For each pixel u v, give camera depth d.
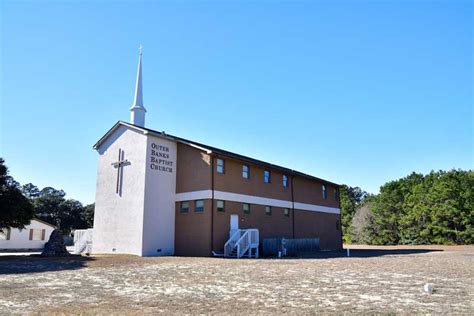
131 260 20.27
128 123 28.12
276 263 19.03
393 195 58.12
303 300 8.86
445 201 51.22
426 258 22.77
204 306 8.16
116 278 12.96
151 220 25.83
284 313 7.47
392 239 56.44
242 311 7.65
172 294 9.70
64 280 12.45
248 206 29.14
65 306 8.15
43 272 14.69
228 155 27.12
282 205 32.88
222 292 10.01
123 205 26.98
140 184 26.20
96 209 28.80
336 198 42.50
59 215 64.50
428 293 9.80
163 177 27.14
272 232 31.20
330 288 10.68
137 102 30.88
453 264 18.42
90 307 8.02
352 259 22.08
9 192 23.53
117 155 28.34
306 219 36.06
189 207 26.80
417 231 53.72
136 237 25.61
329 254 27.89
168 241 26.67
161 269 15.92
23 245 41.06
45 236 43.00
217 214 26.22
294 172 34.41
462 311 7.63
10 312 7.50
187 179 27.41
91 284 11.55
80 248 30.95
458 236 49.75
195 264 18.34
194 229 26.17
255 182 30.22
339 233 41.81
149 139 26.67
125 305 8.27
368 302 8.62
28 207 24.23
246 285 11.27
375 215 59.62
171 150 28.09
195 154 27.33
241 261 20.27
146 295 9.56
